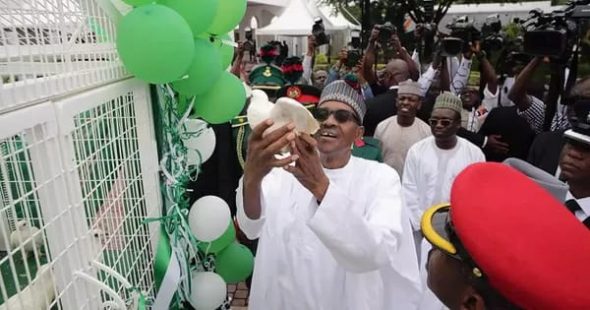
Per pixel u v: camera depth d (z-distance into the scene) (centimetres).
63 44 104
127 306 125
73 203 104
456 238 85
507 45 554
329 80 507
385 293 163
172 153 155
